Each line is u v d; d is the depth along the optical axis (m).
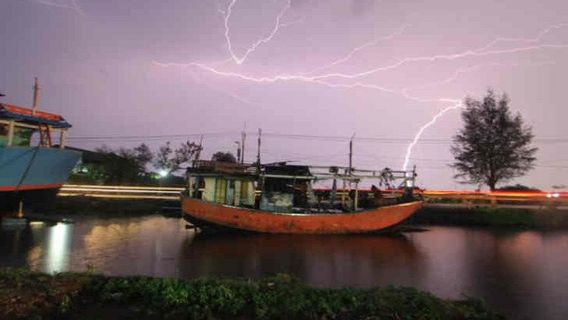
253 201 26.28
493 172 42.84
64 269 14.80
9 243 19.31
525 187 46.03
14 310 7.39
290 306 7.97
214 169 25.67
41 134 26.00
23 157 23.16
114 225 26.97
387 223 26.38
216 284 9.07
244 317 7.61
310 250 20.31
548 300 12.48
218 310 7.82
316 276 15.00
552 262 18.45
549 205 37.69
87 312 7.62
